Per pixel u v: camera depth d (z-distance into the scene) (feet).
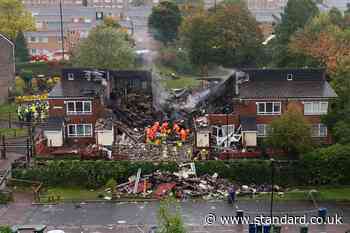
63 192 655.35
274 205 617.62
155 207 615.16
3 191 643.45
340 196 640.58
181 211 600.39
